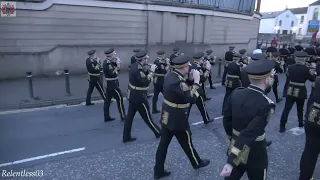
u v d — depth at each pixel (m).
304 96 5.46
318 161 4.44
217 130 5.85
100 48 11.64
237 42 18.47
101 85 7.46
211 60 10.18
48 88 8.94
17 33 9.75
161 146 3.74
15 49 9.83
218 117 6.81
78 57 11.18
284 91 9.01
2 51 9.62
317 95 3.28
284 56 13.12
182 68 3.53
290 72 5.49
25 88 8.78
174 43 14.07
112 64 5.87
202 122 6.39
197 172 4.02
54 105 7.53
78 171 4.00
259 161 2.56
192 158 3.91
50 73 10.64
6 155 4.45
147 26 12.75
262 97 2.50
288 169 4.15
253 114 2.46
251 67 2.56
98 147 4.84
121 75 11.45
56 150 4.68
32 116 6.52
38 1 9.82
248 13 18.56
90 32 11.26
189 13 14.26
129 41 12.41
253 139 2.38
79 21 10.89
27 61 10.08
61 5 10.36
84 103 7.83
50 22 10.29
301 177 3.55
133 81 4.73
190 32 14.74
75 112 6.94
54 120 6.27
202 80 6.24
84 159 4.38
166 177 3.87
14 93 8.19
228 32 17.28
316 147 3.36
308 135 3.42
